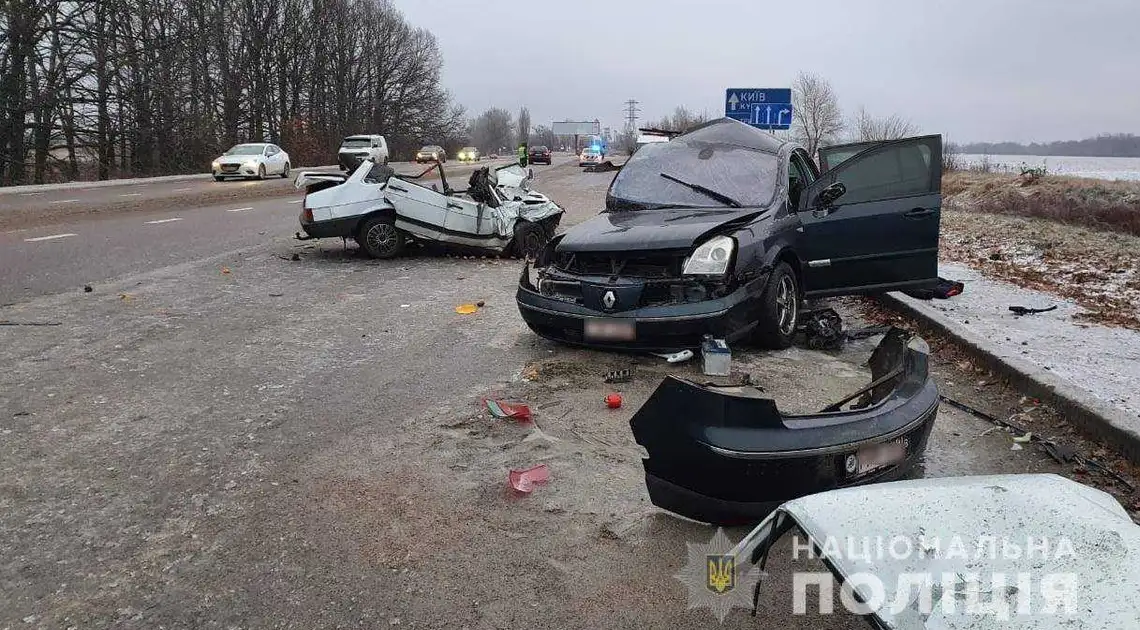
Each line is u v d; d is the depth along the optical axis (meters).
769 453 3.01
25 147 31.86
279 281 9.28
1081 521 2.02
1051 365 5.70
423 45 81.69
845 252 6.66
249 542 3.13
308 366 5.64
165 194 22.83
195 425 4.41
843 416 3.29
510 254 12.08
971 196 23.16
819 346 6.39
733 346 6.46
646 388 5.18
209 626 2.59
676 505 3.18
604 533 3.24
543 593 2.81
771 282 5.93
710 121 7.75
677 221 6.01
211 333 6.59
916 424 3.50
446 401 4.89
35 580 2.84
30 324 6.71
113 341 6.21
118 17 34.06
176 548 3.08
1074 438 4.55
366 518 3.34
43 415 4.51
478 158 61.09
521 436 4.29
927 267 6.79
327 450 4.07
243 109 49.47
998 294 8.76
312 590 2.80
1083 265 10.96
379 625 2.61
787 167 6.78
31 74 31.25
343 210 10.80
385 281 9.45
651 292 5.60
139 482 3.66
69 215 16.12
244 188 25.95
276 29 54.72
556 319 5.77
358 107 73.19
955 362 6.19
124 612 2.66
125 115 34.91
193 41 42.38
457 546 3.12
